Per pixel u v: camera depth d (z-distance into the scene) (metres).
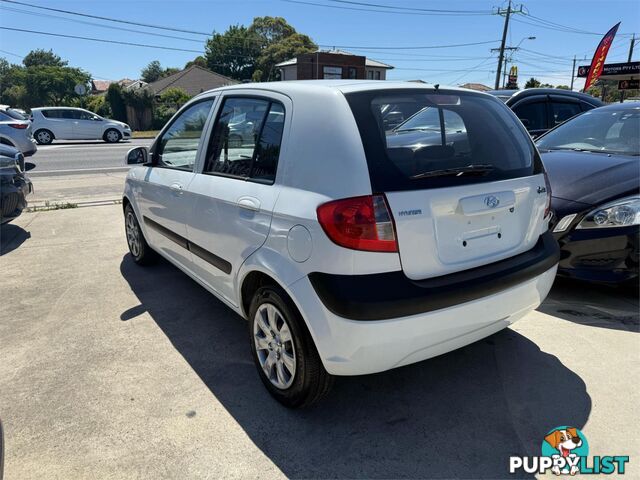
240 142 2.90
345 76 52.59
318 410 2.61
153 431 2.44
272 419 2.54
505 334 3.41
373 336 2.10
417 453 2.29
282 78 56.59
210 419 2.54
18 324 3.62
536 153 2.92
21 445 2.34
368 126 2.25
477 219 2.43
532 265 2.62
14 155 5.87
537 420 2.51
